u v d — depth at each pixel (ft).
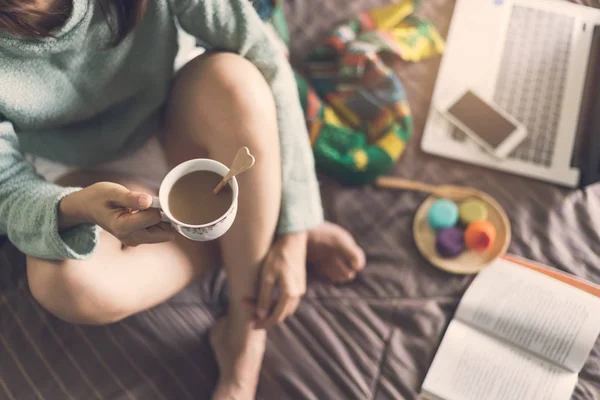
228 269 3.13
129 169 3.37
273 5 4.18
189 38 3.16
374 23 4.44
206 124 2.88
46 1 2.21
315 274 3.76
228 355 3.33
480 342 3.45
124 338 3.50
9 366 3.41
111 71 2.78
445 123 4.15
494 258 3.70
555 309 3.47
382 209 3.93
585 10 4.42
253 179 2.83
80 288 2.71
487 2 4.48
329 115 4.08
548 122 4.09
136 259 2.92
